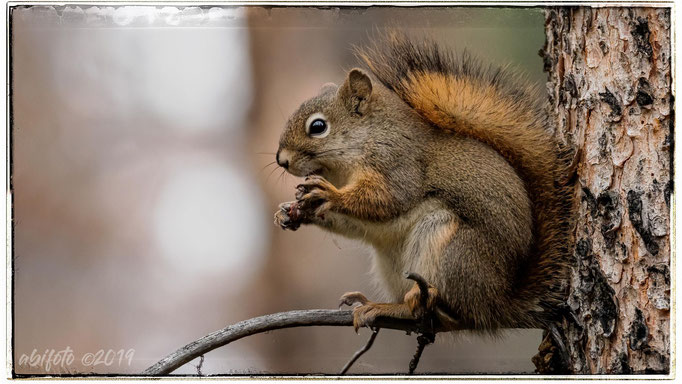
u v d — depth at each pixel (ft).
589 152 27.96
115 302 54.24
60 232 55.62
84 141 57.62
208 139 59.16
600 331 27.20
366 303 33.24
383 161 33.35
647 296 25.76
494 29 43.98
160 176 58.23
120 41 57.31
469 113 33.50
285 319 28.81
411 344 47.55
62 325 53.06
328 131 34.37
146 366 36.76
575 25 28.68
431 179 32.58
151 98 58.59
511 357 38.22
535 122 32.53
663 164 25.81
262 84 59.98
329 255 55.93
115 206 56.95
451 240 30.86
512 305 30.63
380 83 35.76
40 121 56.59
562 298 29.81
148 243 56.59
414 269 31.71
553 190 30.89
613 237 26.84
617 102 26.81
